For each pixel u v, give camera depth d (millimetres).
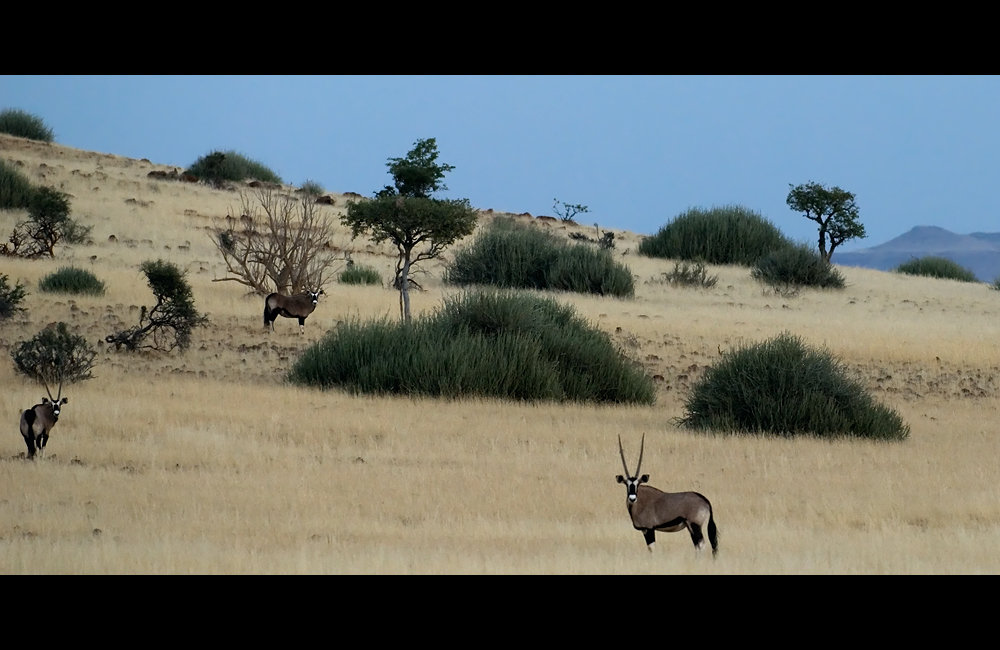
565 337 102625
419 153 138375
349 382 95250
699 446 73250
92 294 132250
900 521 51531
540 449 69625
